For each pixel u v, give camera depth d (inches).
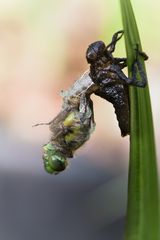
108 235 15.4
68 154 8.8
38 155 16.0
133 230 7.9
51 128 8.8
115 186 12.4
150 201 7.9
